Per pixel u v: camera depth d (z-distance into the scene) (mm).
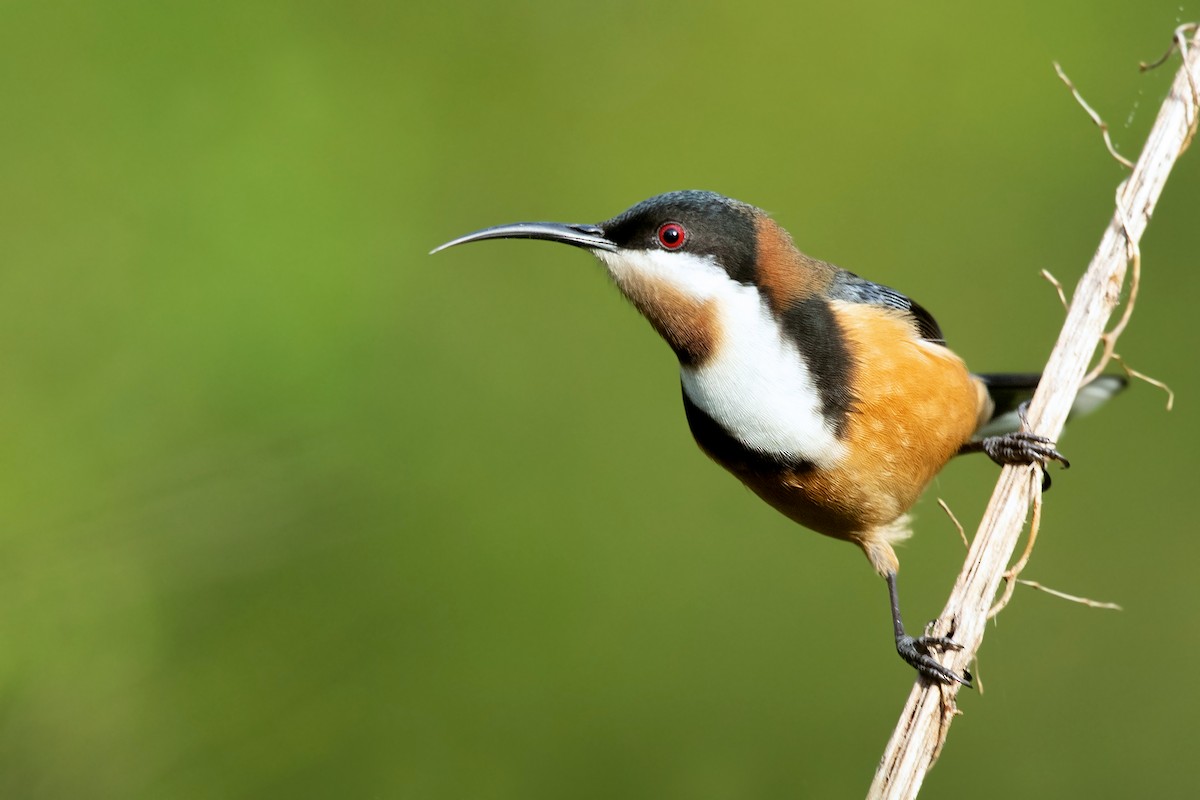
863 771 11805
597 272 14602
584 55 15867
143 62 14297
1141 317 14227
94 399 12602
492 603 12508
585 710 12211
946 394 8023
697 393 8266
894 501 8141
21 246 13281
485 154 14969
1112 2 15484
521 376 13898
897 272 14719
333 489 12469
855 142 15406
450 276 14273
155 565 11320
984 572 6914
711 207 8289
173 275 13398
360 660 11664
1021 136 15203
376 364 13516
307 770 11047
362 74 14977
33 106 13906
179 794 10547
